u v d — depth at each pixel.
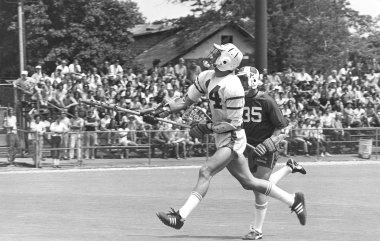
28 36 77.62
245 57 85.94
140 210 23.19
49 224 19.67
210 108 16.14
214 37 88.44
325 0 81.12
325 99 52.56
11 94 46.88
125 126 44.50
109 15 86.81
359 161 47.19
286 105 48.94
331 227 19.39
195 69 54.44
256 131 17.11
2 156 43.41
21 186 31.61
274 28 79.69
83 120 43.72
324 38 80.81
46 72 79.44
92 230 18.38
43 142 41.38
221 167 15.84
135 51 99.75
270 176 17.61
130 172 39.56
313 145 47.09
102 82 49.00
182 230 18.56
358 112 51.81
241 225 19.73
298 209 16.97
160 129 44.97
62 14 81.94
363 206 24.61
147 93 48.28
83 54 79.88
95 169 41.44
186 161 44.34
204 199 26.58
